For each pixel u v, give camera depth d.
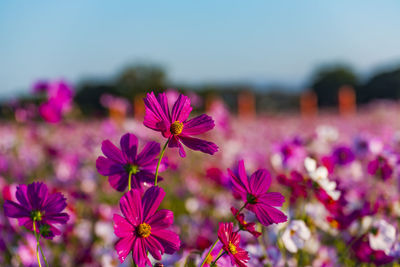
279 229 1.65
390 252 1.58
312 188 1.56
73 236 2.28
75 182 3.64
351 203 2.16
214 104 4.50
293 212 1.80
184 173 4.70
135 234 0.92
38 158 4.06
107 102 5.85
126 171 1.05
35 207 1.04
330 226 1.78
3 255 1.88
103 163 1.04
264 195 1.04
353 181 2.62
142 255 0.91
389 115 11.64
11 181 3.59
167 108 0.99
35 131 4.42
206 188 3.87
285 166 2.21
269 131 8.87
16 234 1.86
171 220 0.93
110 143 1.06
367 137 2.45
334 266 1.69
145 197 0.94
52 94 3.08
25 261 1.65
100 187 3.68
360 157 2.47
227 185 2.25
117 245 0.89
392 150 2.16
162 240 0.92
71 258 2.12
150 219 0.93
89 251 2.13
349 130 8.20
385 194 2.20
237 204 2.26
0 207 2.04
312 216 1.76
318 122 12.08
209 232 2.41
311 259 1.90
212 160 5.41
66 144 5.45
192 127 0.99
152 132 4.16
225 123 4.45
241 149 5.24
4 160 3.75
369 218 1.91
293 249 1.51
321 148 2.51
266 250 1.61
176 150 5.34
